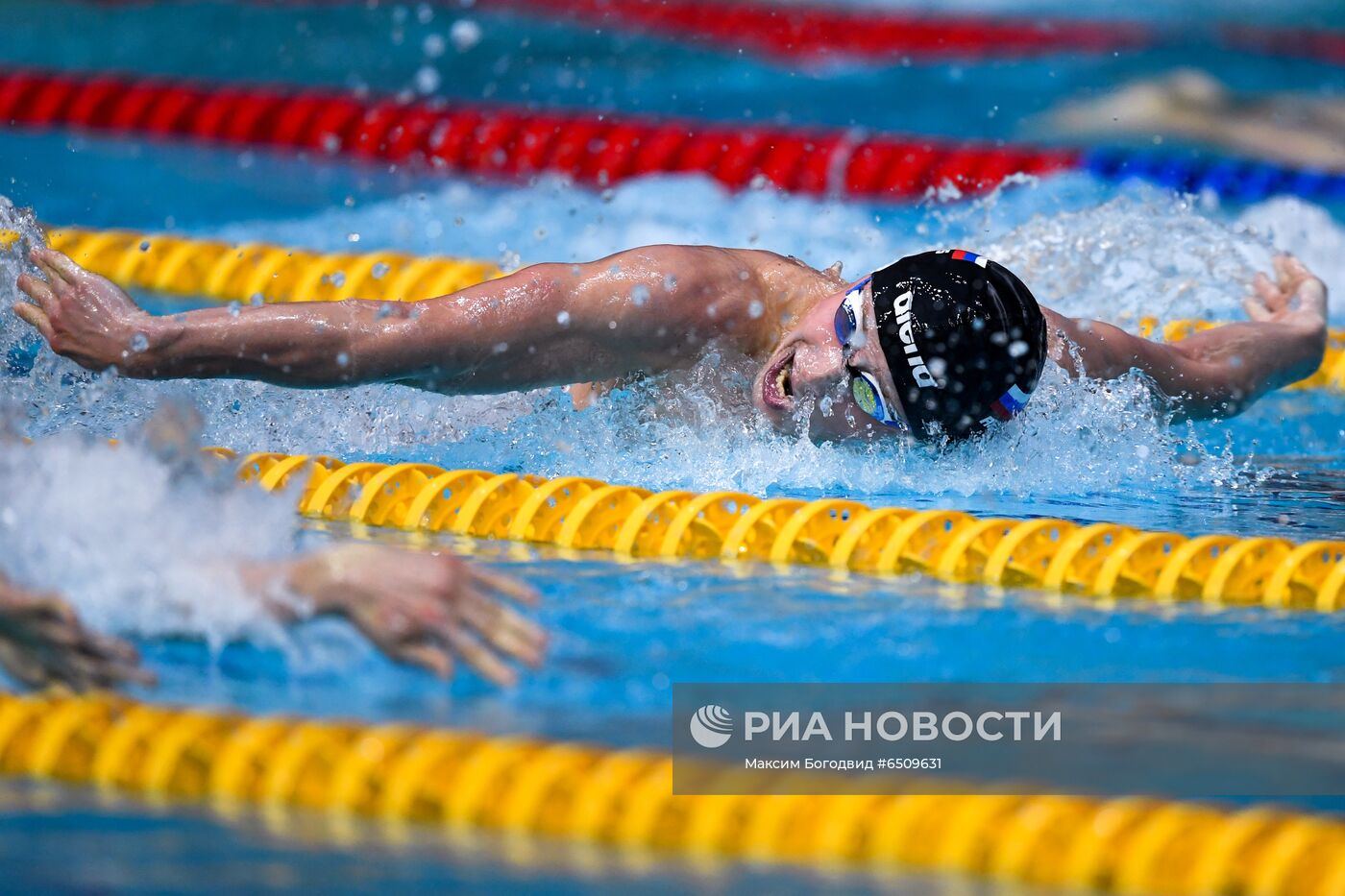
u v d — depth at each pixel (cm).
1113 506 1052
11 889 519
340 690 687
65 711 646
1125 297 1556
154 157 2162
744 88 2470
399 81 2414
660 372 1066
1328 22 2886
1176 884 566
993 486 1095
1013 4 2953
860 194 2109
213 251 1727
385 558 617
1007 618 820
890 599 848
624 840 594
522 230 1925
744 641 770
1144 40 2755
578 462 1101
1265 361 1248
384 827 595
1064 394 1127
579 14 2812
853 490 1062
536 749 634
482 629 604
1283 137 2330
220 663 706
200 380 1130
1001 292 996
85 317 962
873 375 997
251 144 2238
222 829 584
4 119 2262
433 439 1147
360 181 2106
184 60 2453
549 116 2288
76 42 2506
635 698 688
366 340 971
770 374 1039
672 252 1048
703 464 1088
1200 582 890
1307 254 1942
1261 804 600
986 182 2130
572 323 1005
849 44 2730
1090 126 2345
